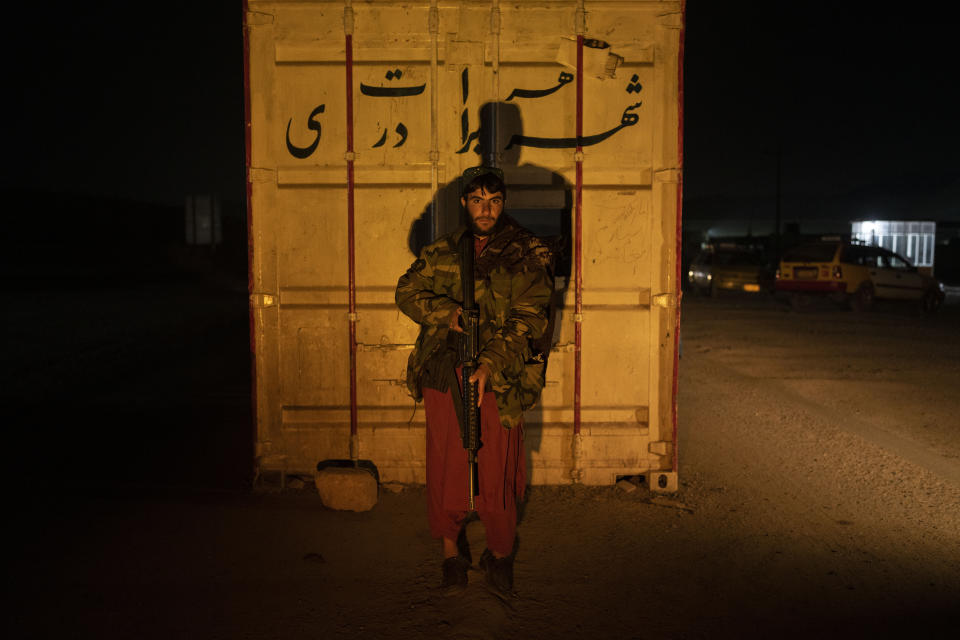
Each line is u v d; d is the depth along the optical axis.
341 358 4.31
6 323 13.13
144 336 11.86
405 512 4.00
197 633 2.76
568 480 4.40
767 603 3.04
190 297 19.53
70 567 3.31
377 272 4.25
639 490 4.38
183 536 3.67
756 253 20.92
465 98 4.16
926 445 5.55
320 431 4.35
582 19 4.09
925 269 25.03
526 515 3.99
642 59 4.16
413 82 4.16
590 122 4.19
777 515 4.05
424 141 4.20
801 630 2.82
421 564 3.37
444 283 3.10
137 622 2.83
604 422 4.37
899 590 3.16
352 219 4.20
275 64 4.14
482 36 4.12
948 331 13.02
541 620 2.89
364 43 4.12
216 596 3.05
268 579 3.21
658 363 4.32
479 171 3.02
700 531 3.81
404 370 4.31
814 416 6.48
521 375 3.07
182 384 7.89
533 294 3.00
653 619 2.90
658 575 3.29
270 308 4.26
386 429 4.34
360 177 4.20
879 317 15.41
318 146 4.19
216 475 4.67
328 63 4.15
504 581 3.12
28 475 4.65
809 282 16.28
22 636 2.72
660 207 4.23
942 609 2.99
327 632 2.77
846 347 10.85
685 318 14.81
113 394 7.32
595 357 4.33
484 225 3.02
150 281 25.91
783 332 12.62
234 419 6.25
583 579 3.25
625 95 4.18
